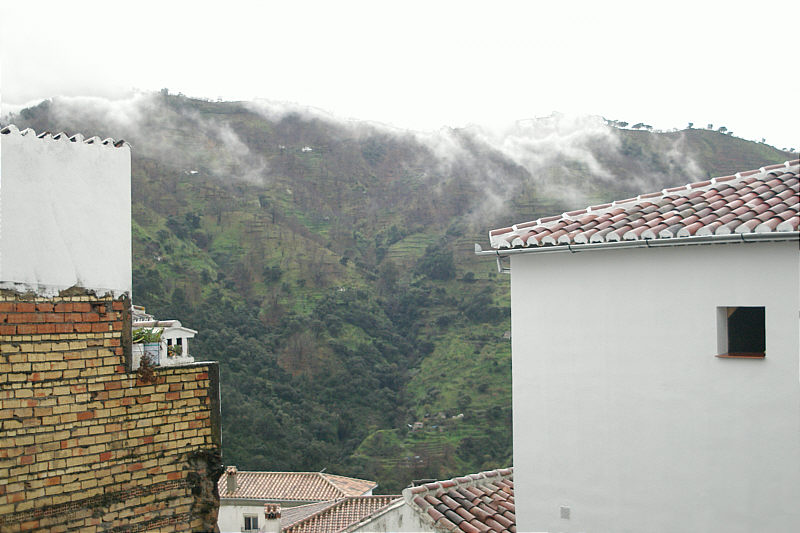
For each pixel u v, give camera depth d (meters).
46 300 6.76
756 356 9.04
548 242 9.94
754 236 8.70
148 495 7.32
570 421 10.03
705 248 9.26
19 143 6.66
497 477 12.96
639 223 9.78
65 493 6.77
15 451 6.50
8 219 6.57
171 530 7.46
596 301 9.91
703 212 9.70
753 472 8.95
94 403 7.00
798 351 8.76
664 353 9.48
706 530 9.16
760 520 8.89
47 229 6.81
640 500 9.55
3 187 6.56
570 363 10.06
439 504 11.55
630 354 9.68
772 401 8.88
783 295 8.84
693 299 9.32
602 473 9.80
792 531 8.74
